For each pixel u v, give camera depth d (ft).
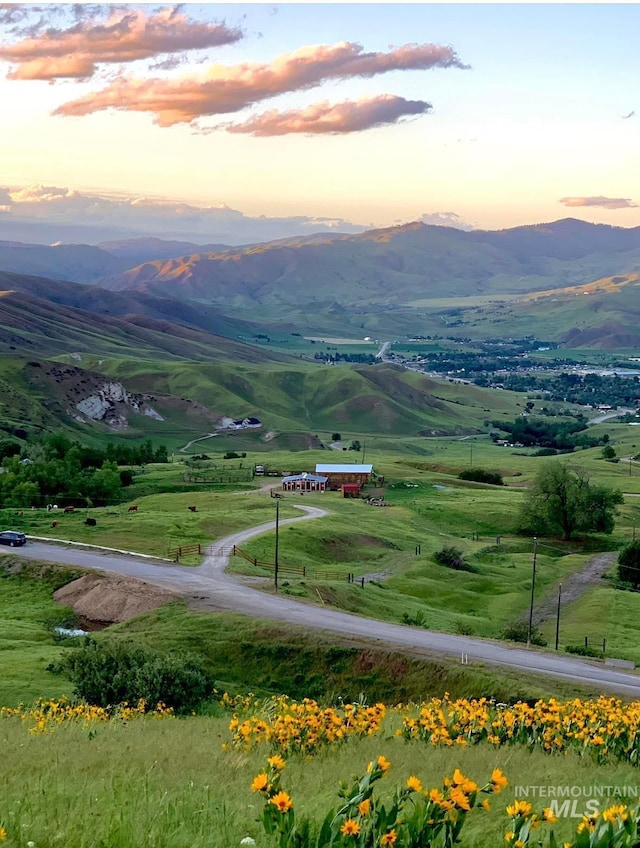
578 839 30.50
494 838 37.09
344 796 34.42
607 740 70.54
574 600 310.04
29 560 283.59
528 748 69.87
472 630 242.78
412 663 170.91
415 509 481.05
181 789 44.55
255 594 236.22
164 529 343.87
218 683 171.32
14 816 35.78
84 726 86.48
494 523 463.01
